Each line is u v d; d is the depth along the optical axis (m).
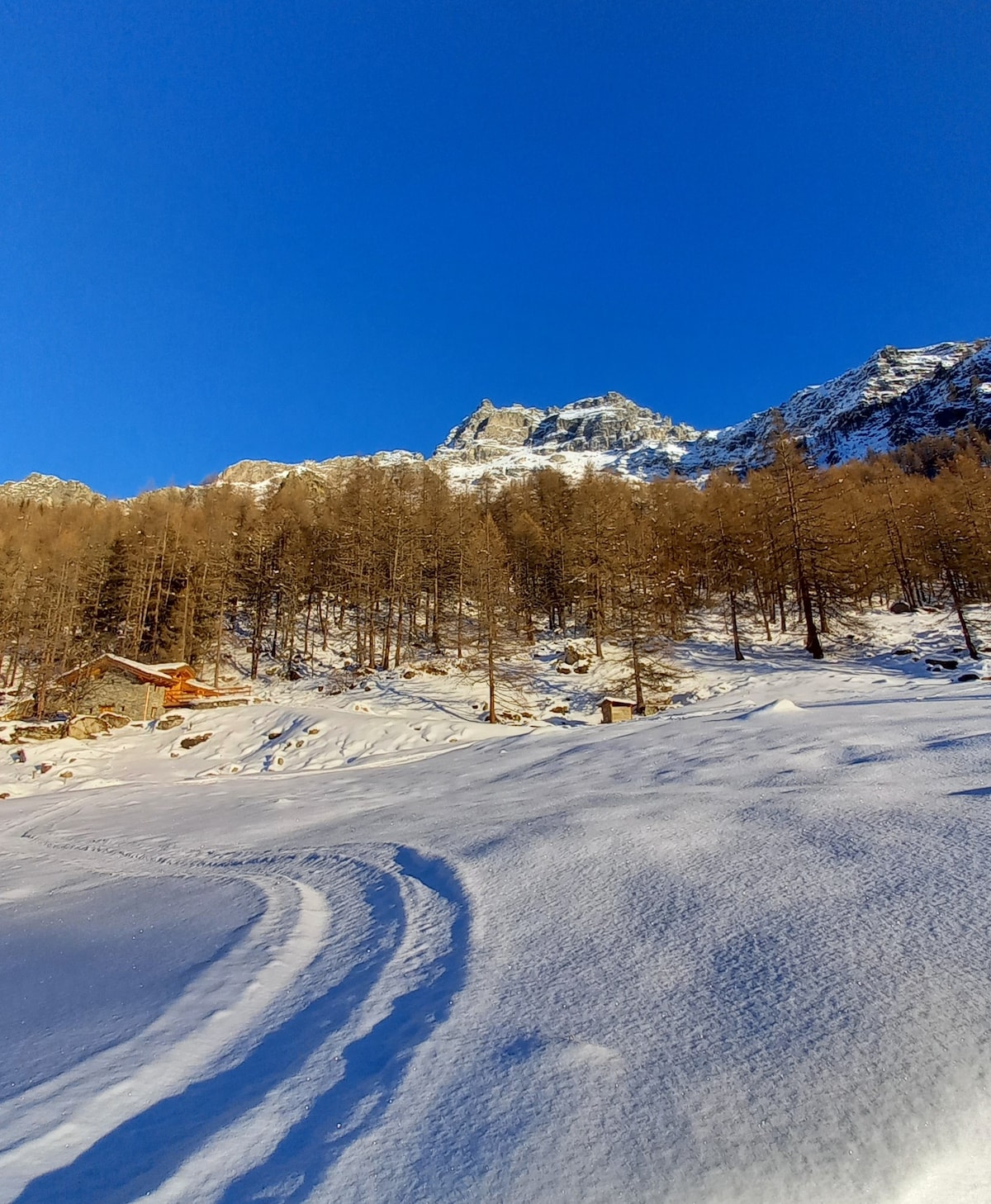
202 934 4.59
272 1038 2.79
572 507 48.25
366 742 23.34
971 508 36.53
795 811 5.34
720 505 41.44
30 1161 2.00
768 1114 1.87
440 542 43.94
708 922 3.40
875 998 2.41
